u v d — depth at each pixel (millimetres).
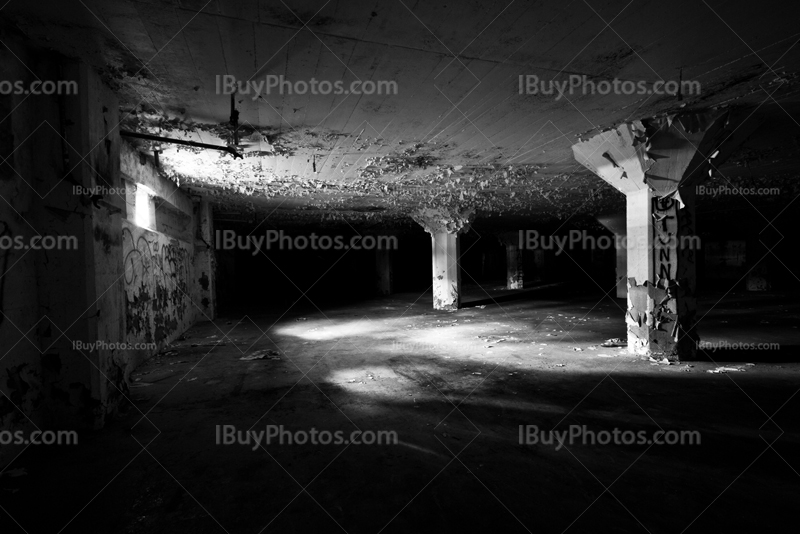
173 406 5375
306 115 5918
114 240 4992
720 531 2818
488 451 4031
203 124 6238
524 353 8188
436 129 6617
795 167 9797
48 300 4363
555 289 22844
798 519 2936
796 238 20359
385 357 8117
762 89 5340
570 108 5859
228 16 3557
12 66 3965
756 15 3717
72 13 3521
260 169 9070
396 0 3389
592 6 3537
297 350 8906
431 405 5332
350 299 20875
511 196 12984
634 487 3371
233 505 3180
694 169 6758
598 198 13414
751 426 4500
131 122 6070
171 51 4141
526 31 3902
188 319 12039
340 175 9797
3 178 3881
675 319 7227
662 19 3738
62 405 4445
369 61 4402
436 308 15586
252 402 5523
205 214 13414
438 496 3273
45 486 3459
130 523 2967
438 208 15102
